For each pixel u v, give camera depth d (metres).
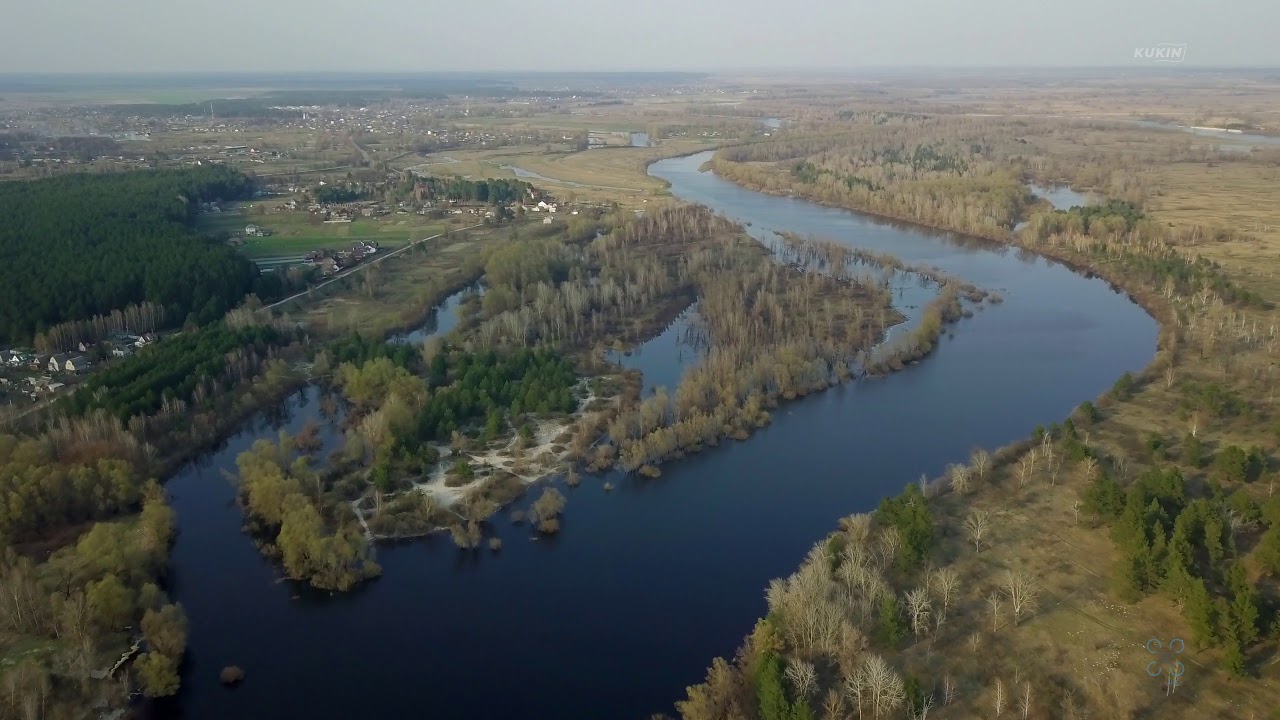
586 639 118.69
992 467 152.75
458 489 151.88
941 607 113.69
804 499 152.12
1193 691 97.44
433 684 110.75
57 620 111.25
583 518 146.50
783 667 101.88
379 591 128.75
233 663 114.00
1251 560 118.12
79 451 148.25
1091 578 119.31
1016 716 95.06
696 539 140.88
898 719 95.25
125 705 104.25
